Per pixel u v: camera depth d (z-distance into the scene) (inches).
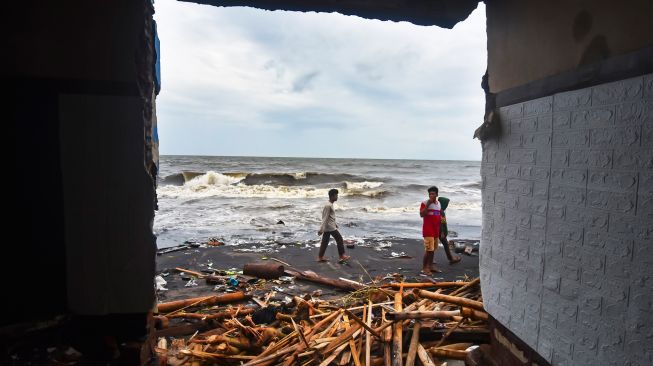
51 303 102.9
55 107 97.9
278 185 1194.0
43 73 96.4
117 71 98.4
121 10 97.3
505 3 124.4
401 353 149.9
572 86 95.4
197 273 291.6
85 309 104.2
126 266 104.2
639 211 77.0
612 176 83.4
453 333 163.9
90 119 99.0
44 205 100.2
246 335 165.2
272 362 146.0
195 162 2461.9
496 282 130.8
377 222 596.7
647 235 75.5
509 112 121.6
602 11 86.4
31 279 101.3
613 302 83.7
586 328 91.2
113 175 101.3
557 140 100.3
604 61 85.9
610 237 84.2
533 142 110.1
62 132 98.5
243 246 399.5
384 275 299.1
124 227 103.1
